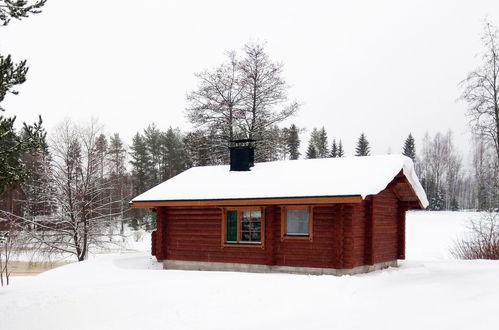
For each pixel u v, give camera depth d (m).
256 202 15.00
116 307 9.69
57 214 23.08
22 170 10.19
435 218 40.72
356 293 10.66
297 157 60.47
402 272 14.33
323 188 14.23
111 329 8.45
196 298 10.12
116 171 39.66
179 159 57.19
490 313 8.45
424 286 11.34
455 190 77.62
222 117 28.16
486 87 24.70
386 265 16.09
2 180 9.73
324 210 14.45
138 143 57.47
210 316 8.92
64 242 22.78
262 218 15.39
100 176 24.88
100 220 23.66
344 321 8.34
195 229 16.72
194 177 18.48
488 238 21.52
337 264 13.85
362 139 86.19
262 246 15.32
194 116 28.17
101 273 15.35
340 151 88.94
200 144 28.56
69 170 23.34
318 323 8.27
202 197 16.05
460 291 10.63
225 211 16.09
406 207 17.11
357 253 14.29
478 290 10.69
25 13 9.79
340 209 13.94
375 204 15.11
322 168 16.20
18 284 14.40
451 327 7.68
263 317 8.82
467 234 29.66
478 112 24.80
